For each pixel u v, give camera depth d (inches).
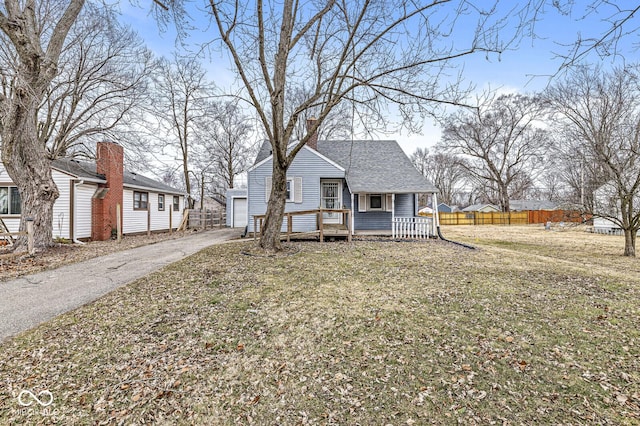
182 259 346.3
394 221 530.0
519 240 644.1
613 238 684.7
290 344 148.2
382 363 131.3
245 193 1000.9
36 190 404.2
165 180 1249.4
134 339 154.1
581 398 107.3
